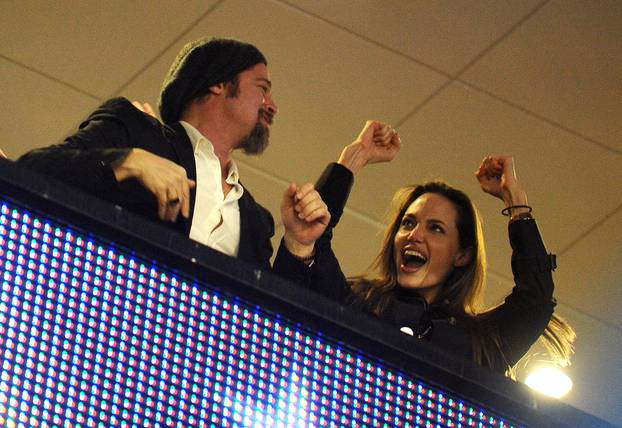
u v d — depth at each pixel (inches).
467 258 442.6
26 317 257.1
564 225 626.8
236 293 272.4
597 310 647.1
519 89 593.0
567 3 578.9
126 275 265.7
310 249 359.9
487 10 579.5
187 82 379.2
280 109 598.5
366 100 596.1
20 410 252.4
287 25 584.1
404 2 576.7
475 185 612.4
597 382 660.7
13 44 593.9
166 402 263.0
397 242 442.6
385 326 282.7
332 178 417.7
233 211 358.0
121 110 348.5
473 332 414.3
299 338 277.4
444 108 597.6
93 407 257.1
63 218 261.9
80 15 589.0
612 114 598.5
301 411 273.1
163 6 584.7
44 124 607.2
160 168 308.3
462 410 289.3
